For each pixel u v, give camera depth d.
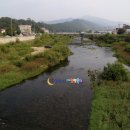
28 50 62.31
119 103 23.66
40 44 84.31
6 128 19.16
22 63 42.44
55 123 20.19
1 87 30.05
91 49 84.62
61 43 94.19
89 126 19.17
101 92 27.45
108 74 33.19
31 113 22.31
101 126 18.66
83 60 55.62
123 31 160.50
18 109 23.28
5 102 25.22
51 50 58.28
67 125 19.83
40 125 19.83
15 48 62.81
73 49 83.69
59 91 29.41
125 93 26.78
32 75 37.69
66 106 24.14
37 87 31.20
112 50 80.88
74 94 28.22
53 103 25.05
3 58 47.66
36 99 26.31
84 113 22.31
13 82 32.72
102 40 128.88
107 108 22.42
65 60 55.28
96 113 21.36
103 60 55.72
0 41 69.62
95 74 37.72
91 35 171.38
